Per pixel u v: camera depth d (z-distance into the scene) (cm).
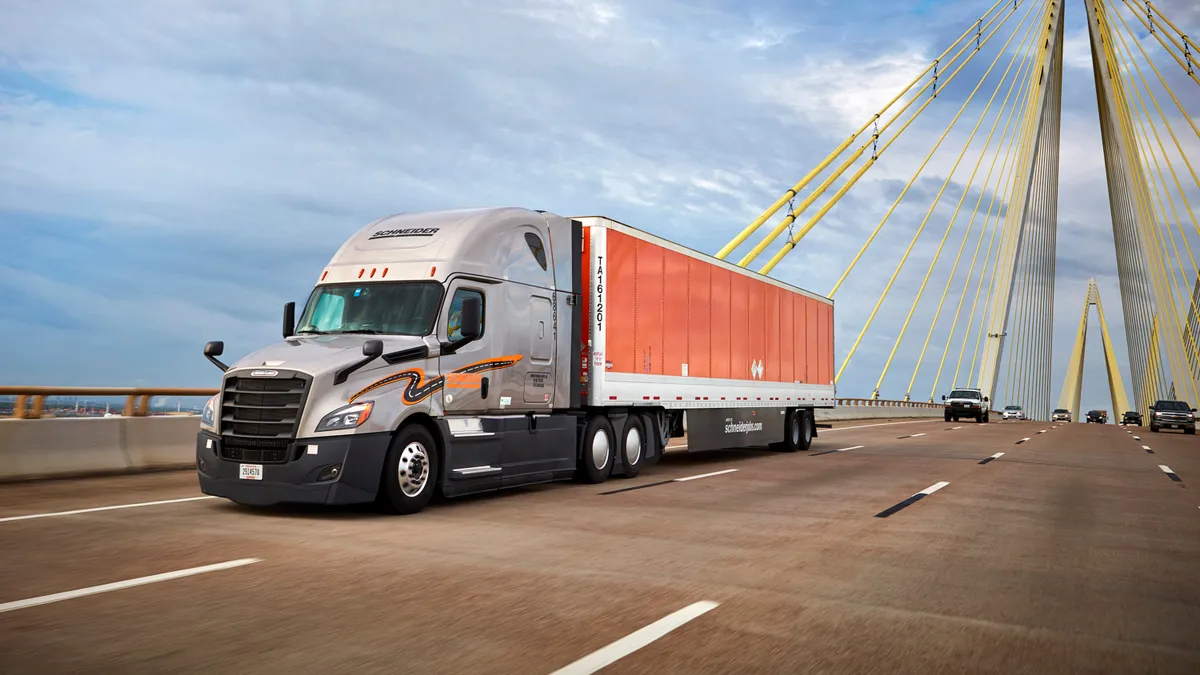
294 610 547
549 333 1246
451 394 1050
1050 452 2330
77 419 1351
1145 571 738
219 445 949
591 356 1354
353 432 920
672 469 1661
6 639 477
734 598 602
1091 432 4000
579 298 1333
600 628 519
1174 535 939
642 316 1491
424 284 1058
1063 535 921
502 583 634
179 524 880
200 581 625
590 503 1112
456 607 561
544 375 1232
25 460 1263
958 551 808
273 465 914
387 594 594
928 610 583
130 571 655
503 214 1177
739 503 1127
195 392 1554
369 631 502
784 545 817
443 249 1084
